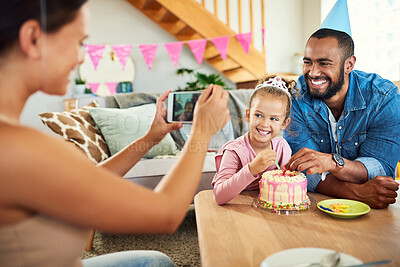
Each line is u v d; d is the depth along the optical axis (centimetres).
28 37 46
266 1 477
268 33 483
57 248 51
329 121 120
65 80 53
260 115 115
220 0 448
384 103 108
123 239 194
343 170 97
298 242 69
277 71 491
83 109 223
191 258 166
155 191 53
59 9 47
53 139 47
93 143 202
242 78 514
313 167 94
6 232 47
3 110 49
